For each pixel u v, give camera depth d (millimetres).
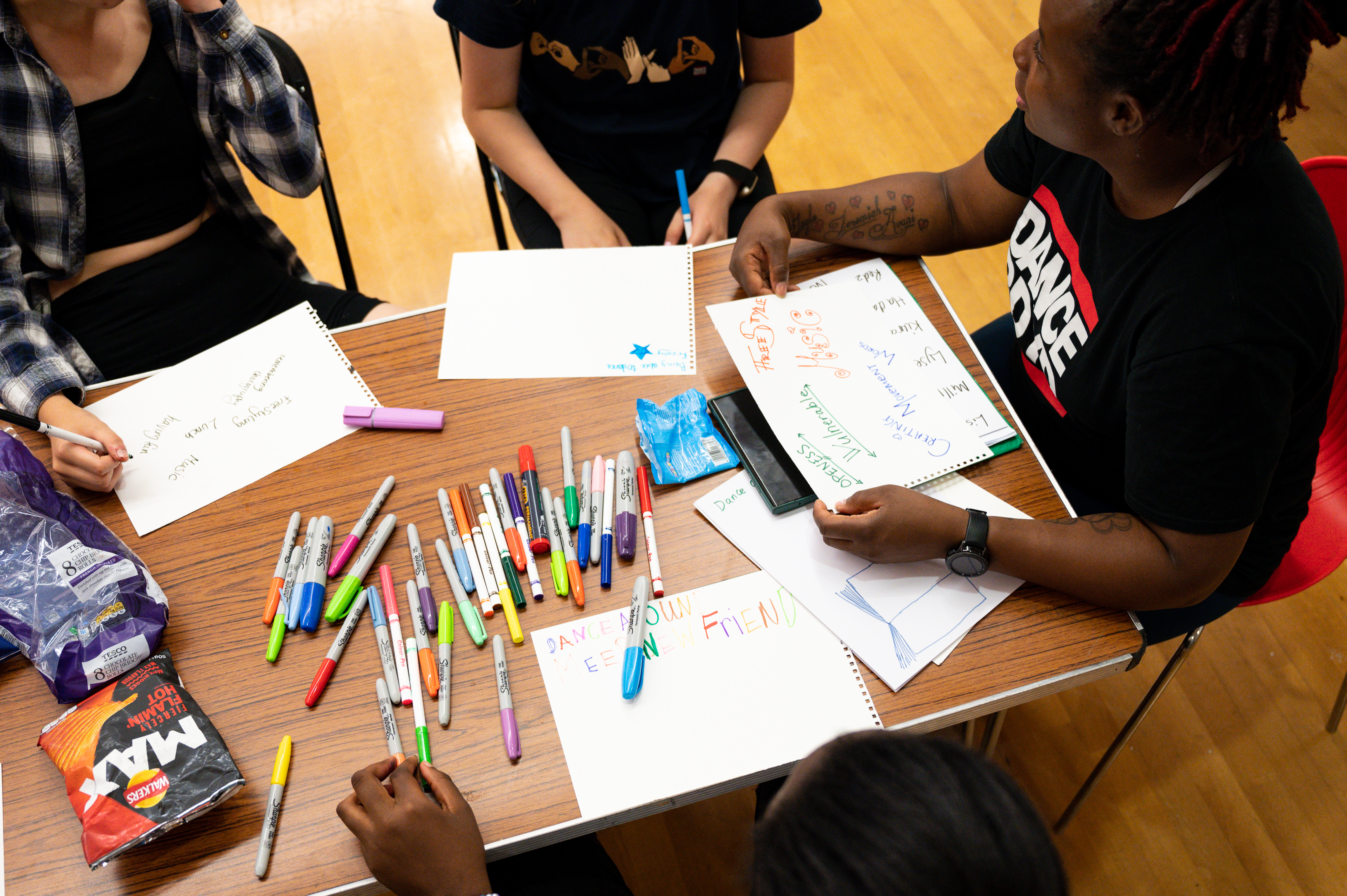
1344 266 1068
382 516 910
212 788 732
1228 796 1414
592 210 1426
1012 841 428
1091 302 921
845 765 464
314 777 764
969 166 1112
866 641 809
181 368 1026
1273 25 624
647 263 1093
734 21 1395
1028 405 1130
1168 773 1438
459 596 847
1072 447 1068
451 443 956
